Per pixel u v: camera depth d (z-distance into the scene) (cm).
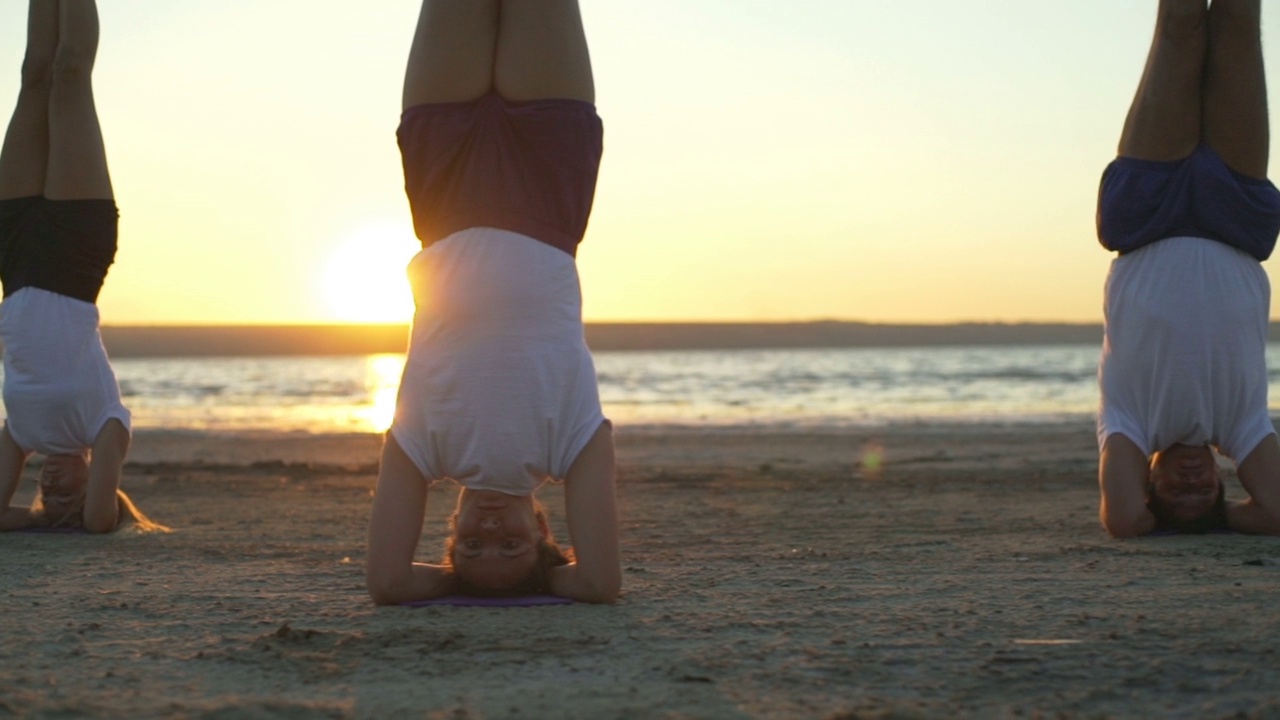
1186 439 689
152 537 760
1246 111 661
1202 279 673
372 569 477
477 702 322
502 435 464
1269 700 314
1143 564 577
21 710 311
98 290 761
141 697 328
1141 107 683
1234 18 652
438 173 481
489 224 475
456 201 480
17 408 748
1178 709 310
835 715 302
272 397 4609
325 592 519
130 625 439
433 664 368
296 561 643
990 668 356
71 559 644
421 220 492
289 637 404
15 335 745
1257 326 684
